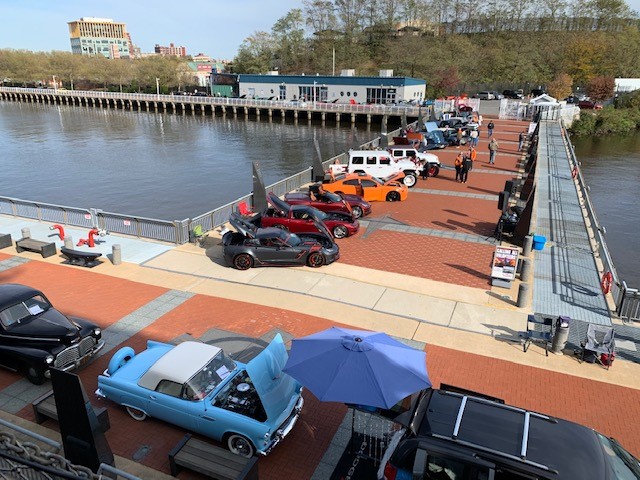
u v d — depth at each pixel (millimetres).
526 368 11547
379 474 7395
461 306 14539
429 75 100125
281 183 26312
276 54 138375
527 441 6621
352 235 20688
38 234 20875
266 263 17125
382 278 16438
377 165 29719
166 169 47812
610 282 15375
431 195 27562
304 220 19672
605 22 117438
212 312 14086
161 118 95250
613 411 10117
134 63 150750
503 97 86312
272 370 8664
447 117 52094
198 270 17078
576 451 6492
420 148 39344
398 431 7957
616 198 42406
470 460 6398
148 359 10086
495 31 126750
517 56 103188
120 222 20734
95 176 44750
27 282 16062
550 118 64625
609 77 90750
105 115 100250
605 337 11664
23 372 10773
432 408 7340
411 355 8352
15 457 5703
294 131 76625
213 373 9133
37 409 9305
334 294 15250
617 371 11539
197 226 19578
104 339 12578
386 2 136375
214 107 95562
